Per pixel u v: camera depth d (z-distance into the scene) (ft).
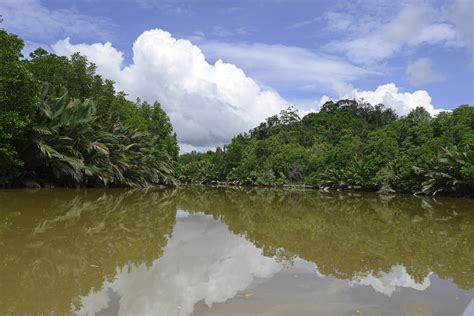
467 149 111.65
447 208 77.20
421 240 36.96
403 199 109.70
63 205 55.42
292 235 39.32
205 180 314.76
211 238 36.09
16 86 69.56
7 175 77.61
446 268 25.59
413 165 133.28
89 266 23.57
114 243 30.81
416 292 19.92
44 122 82.17
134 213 52.95
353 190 179.11
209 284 20.61
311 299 18.28
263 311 16.44
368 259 28.12
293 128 332.60
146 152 135.54
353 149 184.65
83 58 119.24
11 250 26.63
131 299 17.76
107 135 98.99
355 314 16.40
